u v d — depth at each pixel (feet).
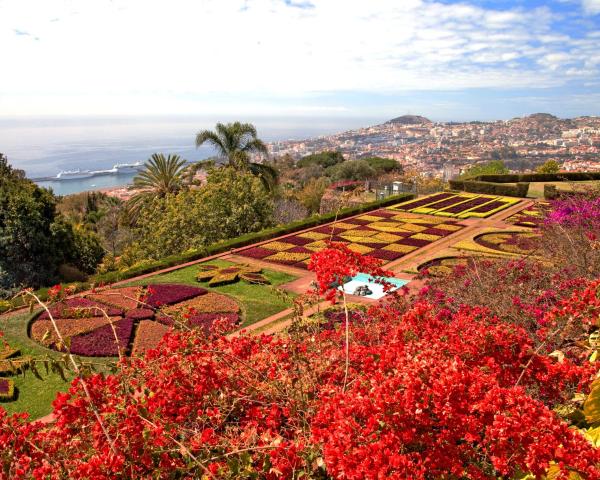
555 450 7.48
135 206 85.05
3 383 28.07
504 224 75.77
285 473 8.75
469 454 8.68
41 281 62.39
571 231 35.63
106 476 8.60
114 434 9.61
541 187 113.70
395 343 11.85
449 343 11.10
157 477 8.92
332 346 14.74
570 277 24.03
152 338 34.50
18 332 35.42
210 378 11.41
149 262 56.34
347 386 11.17
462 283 28.19
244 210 70.85
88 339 34.27
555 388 10.80
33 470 9.05
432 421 8.58
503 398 8.38
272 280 49.93
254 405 11.64
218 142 88.99
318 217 78.59
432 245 63.72
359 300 42.27
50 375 29.37
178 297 43.45
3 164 70.69
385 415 8.25
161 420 10.25
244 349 13.75
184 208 69.87
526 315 19.80
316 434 8.64
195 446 9.47
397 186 120.26
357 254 13.53
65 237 65.41
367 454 7.68
